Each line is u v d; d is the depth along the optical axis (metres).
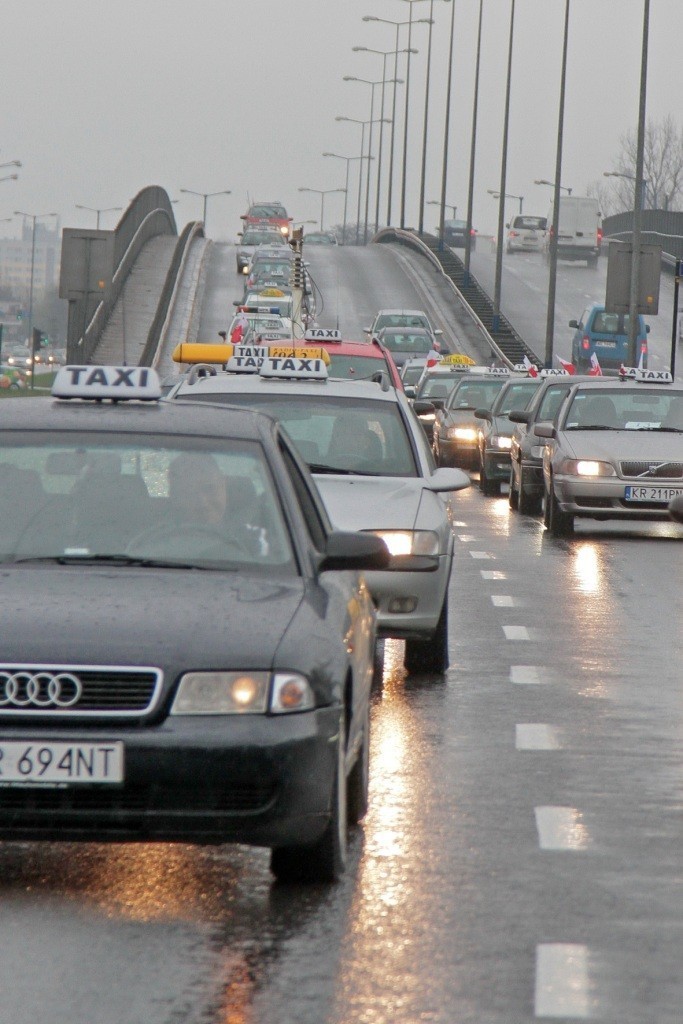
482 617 47.59
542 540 71.75
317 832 20.59
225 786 19.98
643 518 72.25
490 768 28.30
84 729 19.89
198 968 18.06
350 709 22.44
